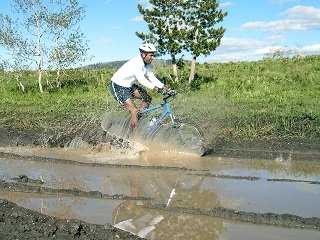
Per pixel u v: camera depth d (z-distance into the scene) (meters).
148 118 6.05
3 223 3.37
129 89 5.82
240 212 3.55
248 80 12.61
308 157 5.39
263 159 5.38
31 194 4.39
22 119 8.96
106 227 3.23
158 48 12.33
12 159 5.88
